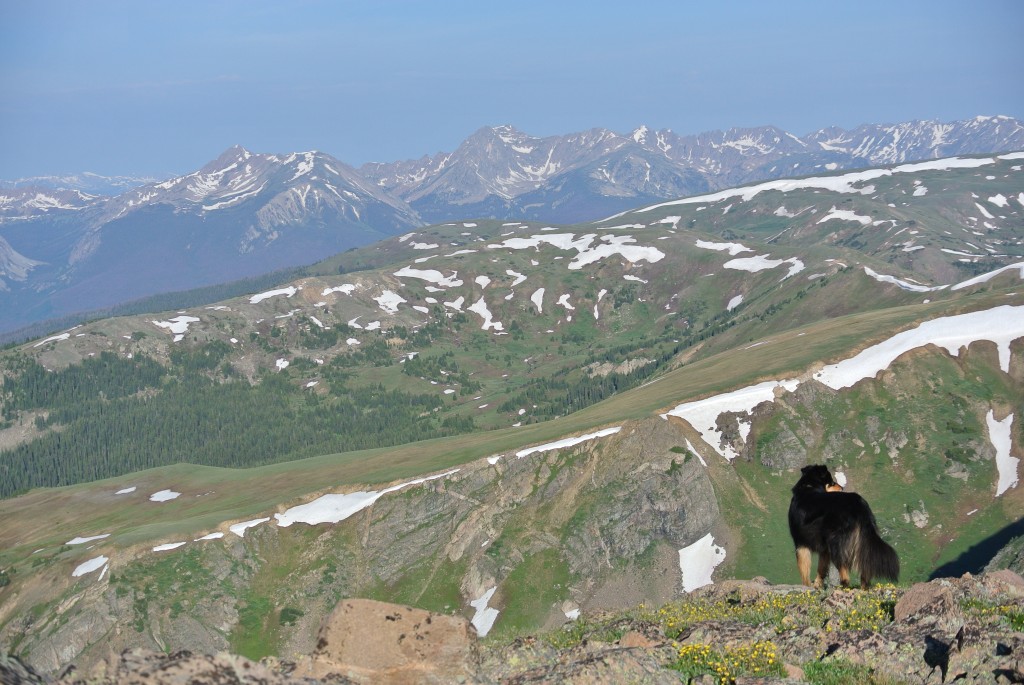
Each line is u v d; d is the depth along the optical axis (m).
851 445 148.62
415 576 141.50
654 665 12.36
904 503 137.75
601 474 147.38
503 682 11.98
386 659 10.05
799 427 151.88
